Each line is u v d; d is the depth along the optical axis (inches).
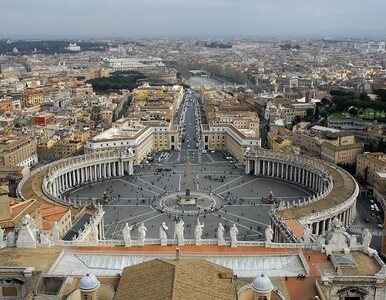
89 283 3444.9
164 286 3248.0
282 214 7421.3
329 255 4434.1
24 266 4220.0
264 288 3420.3
